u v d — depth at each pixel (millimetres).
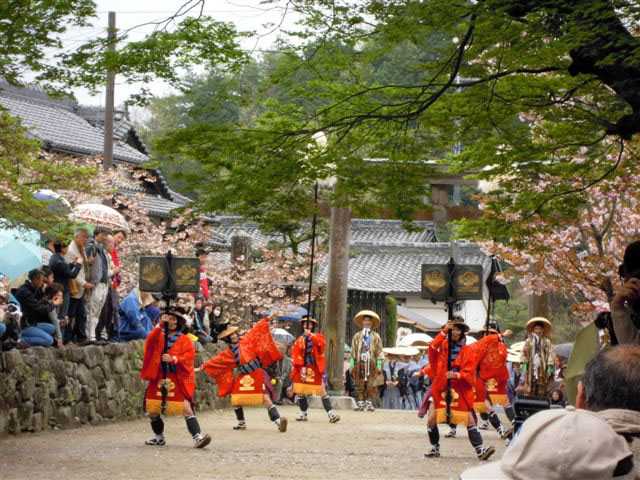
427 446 15219
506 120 12094
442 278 13922
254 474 11352
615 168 13094
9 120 12938
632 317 6297
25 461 11781
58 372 15547
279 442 14969
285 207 12273
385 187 12133
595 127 11812
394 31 9586
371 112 11461
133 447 13570
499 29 9391
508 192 13320
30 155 13617
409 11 9359
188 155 11438
